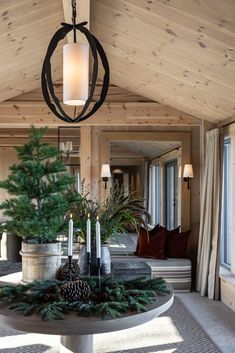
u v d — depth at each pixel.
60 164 2.79
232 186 5.00
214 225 5.12
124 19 3.53
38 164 2.73
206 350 3.45
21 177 2.69
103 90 2.57
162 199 7.07
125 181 7.55
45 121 5.47
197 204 5.96
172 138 6.00
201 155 5.74
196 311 4.54
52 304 2.00
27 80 5.00
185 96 4.87
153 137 5.98
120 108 5.55
